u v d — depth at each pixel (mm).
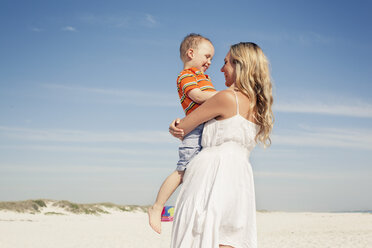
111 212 31906
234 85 2355
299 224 22422
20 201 26844
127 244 11078
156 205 2410
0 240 11516
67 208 28906
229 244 2156
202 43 2654
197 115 2277
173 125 2363
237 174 2209
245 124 2248
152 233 15109
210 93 2383
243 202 2213
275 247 10164
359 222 24672
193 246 2088
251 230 2227
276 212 43156
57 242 11367
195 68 2607
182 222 2150
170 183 2393
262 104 2305
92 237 13016
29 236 12867
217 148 2234
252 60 2301
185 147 2330
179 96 2570
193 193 2174
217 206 2098
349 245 10562
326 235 13867
